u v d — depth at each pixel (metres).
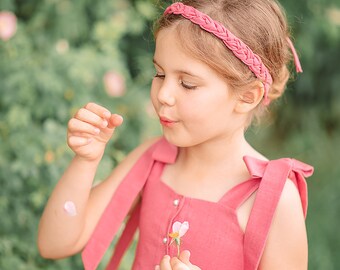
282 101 5.15
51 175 3.23
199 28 1.66
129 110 3.82
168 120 1.71
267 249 1.72
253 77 1.72
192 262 1.75
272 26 1.76
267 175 1.73
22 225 3.21
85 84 3.59
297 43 4.88
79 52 3.69
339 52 5.20
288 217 1.71
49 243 1.85
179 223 1.75
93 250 1.90
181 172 1.86
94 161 1.82
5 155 3.28
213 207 1.76
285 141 5.30
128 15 3.92
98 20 3.99
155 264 1.81
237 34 1.69
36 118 3.49
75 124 1.74
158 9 2.16
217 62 1.66
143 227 1.87
